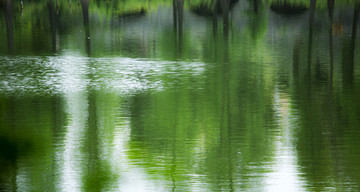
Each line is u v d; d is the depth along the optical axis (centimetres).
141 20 9812
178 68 5053
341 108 3428
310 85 4228
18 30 8312
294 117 3206
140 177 2070
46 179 2008
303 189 1977
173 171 2184
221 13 10819
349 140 2675
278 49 6334
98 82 4412
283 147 2573
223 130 2898
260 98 3753
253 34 7788
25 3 11988
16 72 4872
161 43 6925
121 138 2736
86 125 3008
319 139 2700
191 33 8031
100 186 761
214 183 2036
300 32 7975
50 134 2792
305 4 11212
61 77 4647
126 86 4244
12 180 1969
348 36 7494
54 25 8975
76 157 2362
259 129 2919
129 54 5975
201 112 3347
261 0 11800
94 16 10281
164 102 3644
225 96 3822
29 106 3509
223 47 6525
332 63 5309
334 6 10838
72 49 6375
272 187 2008
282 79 4481
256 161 2347
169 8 11519
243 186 2012
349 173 2172
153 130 2894
